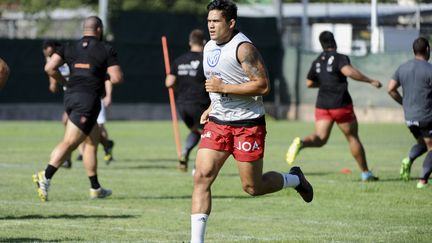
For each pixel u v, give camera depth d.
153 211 34.41
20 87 98.62
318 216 33.22
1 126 91.75
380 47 98.81
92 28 37.06
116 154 62.47
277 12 108.62
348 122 43.84
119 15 101.06
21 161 55.66
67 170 50.72
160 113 104.62
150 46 102.62
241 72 24.80
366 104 99.81
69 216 32.88
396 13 105.06
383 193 39.72
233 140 25.09
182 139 77.62
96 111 36.38
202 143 24.95
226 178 46.62
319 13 119.88
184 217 32.91
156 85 104.00
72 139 36.22
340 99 43.59
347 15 118.44
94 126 37.41
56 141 73.38
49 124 95.62
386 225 30.94
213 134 24.89
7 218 32.22
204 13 119.50
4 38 97.38
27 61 98.44
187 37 103.12
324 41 44.06
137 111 103.44
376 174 48.47
